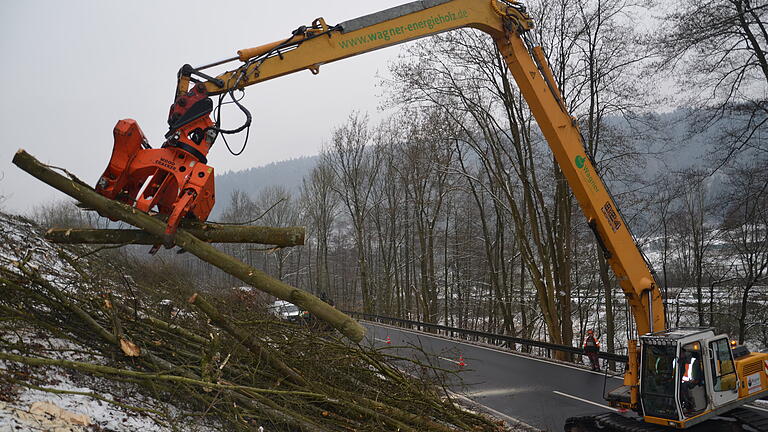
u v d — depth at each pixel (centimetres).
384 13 732
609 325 2117
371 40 716
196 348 711
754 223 2017
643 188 2072
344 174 4006
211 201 590
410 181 3541
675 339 796
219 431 600
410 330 2575
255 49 643
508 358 1786
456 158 2864
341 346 821
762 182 1667
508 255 3800
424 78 2031
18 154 550
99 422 480
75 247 1092
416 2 749
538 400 1222
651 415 819
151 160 561
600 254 2133
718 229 2130
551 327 2030
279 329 830
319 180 4794
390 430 739
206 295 877
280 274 4503
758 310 2241
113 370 530
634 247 898
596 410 1132
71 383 533
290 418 635
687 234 2989
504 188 2120
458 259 3900
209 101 582
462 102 2125
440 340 2194
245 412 618
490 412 1111
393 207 4022
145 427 513
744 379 855
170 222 544
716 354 823
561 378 1462
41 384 500
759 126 1499
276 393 641
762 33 1413
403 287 4497
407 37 744
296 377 692
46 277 777
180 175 560
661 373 813
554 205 2177
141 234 584
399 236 4403
